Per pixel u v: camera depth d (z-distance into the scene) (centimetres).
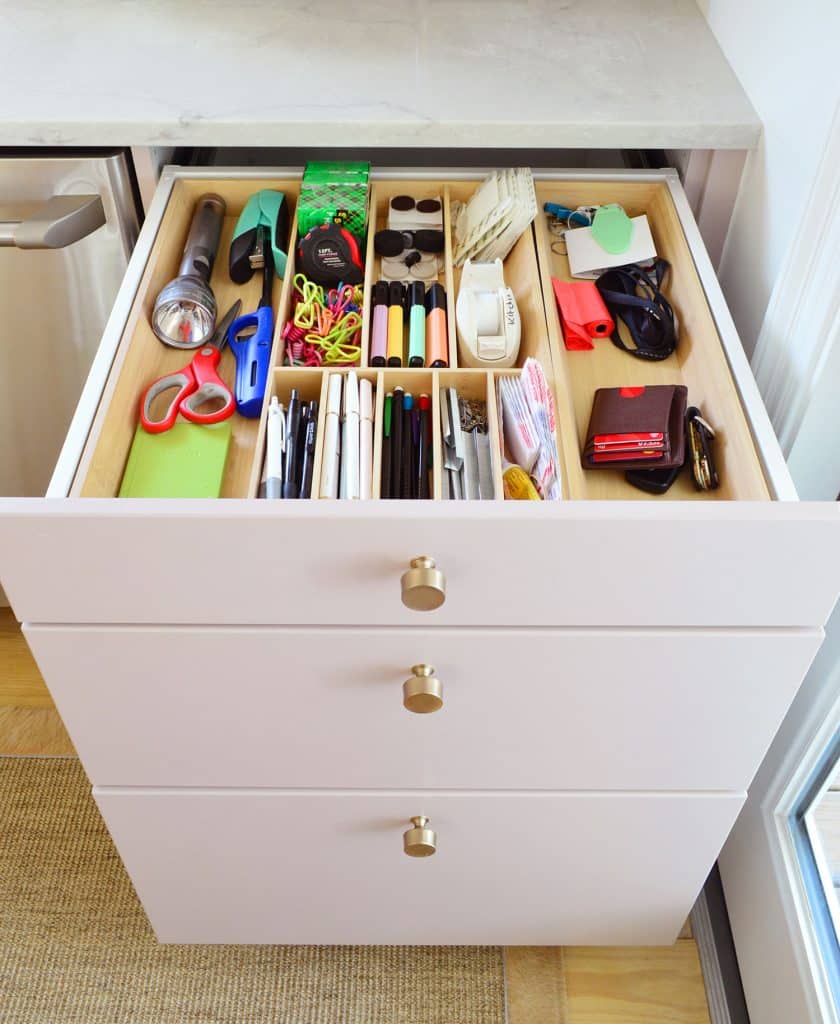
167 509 77
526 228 116
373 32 123
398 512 77
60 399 137
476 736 100
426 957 137
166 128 108
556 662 91
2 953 135
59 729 158
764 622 88
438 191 124
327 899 124
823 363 95
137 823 111
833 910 118
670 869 118
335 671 92
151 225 114
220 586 84
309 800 108
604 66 118
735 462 95
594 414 102
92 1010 131
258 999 133
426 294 115
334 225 113
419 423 102
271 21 124
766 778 123
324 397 101
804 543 79
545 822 111
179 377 106
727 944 138
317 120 108
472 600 85
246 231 117
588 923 129
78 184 116
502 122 109
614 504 78
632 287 115
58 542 79
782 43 102
